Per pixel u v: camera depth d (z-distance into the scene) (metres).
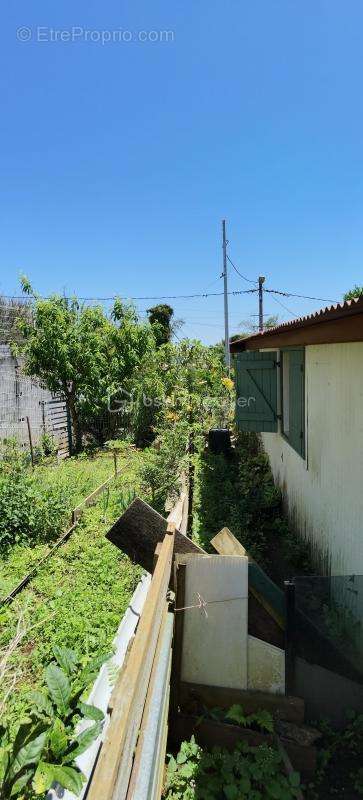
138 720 1.60
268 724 2.72
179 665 2.86
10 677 3.20
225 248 21.22
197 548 3.03
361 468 3.61
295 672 2.89
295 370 6.02
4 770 1.65
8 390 12.36
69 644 3.61
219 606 2.89
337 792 2.55
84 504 6.95
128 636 3.13
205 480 8.18
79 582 4.66
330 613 3.12
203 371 15.09
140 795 1.66
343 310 2.88
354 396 3.77
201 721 2.77
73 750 1.79
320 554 4.82
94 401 12.58
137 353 13.48
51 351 11.79
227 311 21.27
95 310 13.16
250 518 6.30
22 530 5.89
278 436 7.66
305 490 5.53
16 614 4.07
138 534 3.13
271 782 2.51
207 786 2.50
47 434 11.64
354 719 2.90
